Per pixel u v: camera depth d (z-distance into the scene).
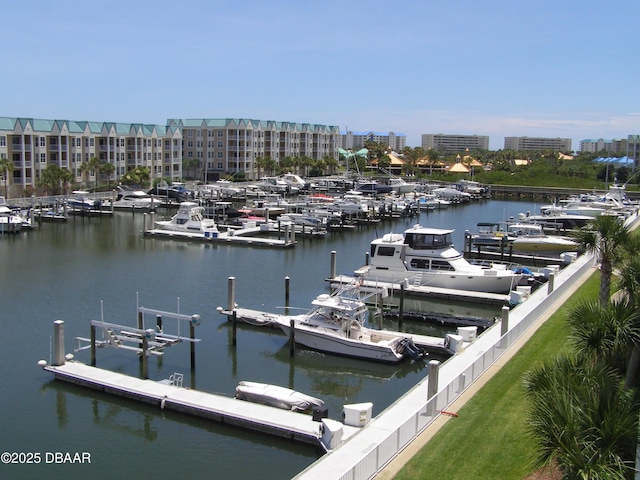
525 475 17.67
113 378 29.34
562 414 14.15
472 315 43.78
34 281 52.47
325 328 35.88
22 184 106.69
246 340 37.69
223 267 59.59
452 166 194.62
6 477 22.53
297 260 63.66
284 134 170.62
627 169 165.12
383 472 18.34
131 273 56.28
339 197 112.69
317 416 24.67
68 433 25.70
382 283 46.97
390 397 30.45
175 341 33.50
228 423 25.45
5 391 29.33
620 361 18.72
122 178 121.25
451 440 20.27
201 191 117.69
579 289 43.25
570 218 79.44
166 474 22.84
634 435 13.80
